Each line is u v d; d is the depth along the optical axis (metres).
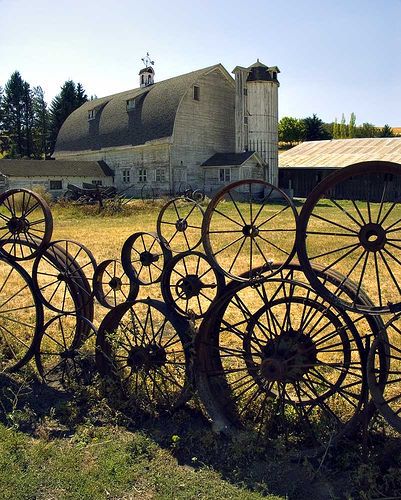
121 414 4.67
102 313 7.94
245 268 11.53
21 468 3.86
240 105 38.22
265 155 38.03
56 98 72.25
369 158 37.91
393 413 3.82
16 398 4.84
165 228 20.08
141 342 5.12
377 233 3.84
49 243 5.67
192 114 37.47
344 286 4.29
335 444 4.06
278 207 27.91
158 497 3.52
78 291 5.92
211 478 3.77
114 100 45.12
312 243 15.73
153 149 37.66
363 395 4.05
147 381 5.16
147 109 39.41
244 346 4.79
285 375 4.25
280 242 15.90
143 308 8.32
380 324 4.14
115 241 16.19
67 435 4.43
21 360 5.65
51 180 36.91
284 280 4.13
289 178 40.78
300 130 85.44
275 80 38.00
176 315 4.89
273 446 4.16
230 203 30.33
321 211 27.25
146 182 38.59
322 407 4.45
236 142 38.62
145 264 5.20
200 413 4.73
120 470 3.82
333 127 100.19
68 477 3.74
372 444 4.20
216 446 4.15
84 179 39.06
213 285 4.73
